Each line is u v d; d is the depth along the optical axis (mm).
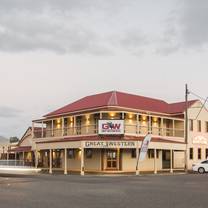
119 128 45375
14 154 66188
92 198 17734
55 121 54344
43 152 54406
